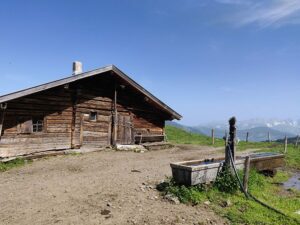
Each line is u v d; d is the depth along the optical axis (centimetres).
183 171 1145
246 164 1183
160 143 2633
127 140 2503
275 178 1664
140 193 1147
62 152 2055
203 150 2562
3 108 1720
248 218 942
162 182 1260
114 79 2389
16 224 867
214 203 1059
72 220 895
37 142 1956
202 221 909
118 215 935
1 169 1596
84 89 2234
